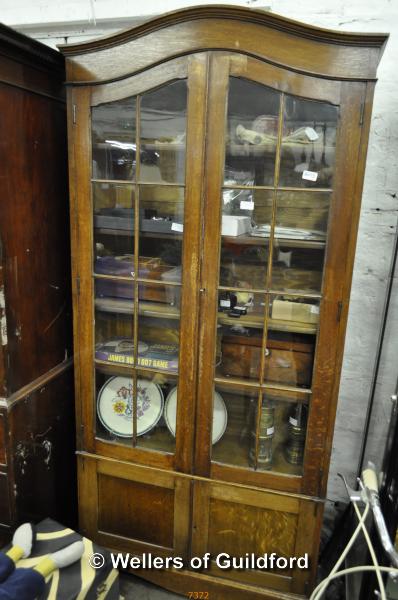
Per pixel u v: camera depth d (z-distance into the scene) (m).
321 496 1.32
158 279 1.31
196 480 1.40
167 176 1.25
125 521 1.51
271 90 1.13
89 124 1.25
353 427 1.73
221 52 1.12
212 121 1.16
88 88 1.23
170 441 1.45
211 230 1.22
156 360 1.37
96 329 1.41
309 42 1.08
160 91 1.20
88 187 1.29
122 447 1.44
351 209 1.14
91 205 1.30
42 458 1.49
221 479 1.38
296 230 1.21
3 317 1.25
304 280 1.23
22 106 1.26
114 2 1.60
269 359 1.31
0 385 1.28
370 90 1.08
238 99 1.16
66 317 1.59
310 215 1.20
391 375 1.65
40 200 1.38
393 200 1.54
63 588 1.17
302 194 1.19
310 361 1.28
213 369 1.31
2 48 1.15
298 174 1.18
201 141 1.17
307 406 1.31
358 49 1.06
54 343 1.53
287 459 1.38
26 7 1.67
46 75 1.35
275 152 1.18
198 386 1.33
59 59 1.35
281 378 1.31
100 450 1.47
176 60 1.15
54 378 1.51
